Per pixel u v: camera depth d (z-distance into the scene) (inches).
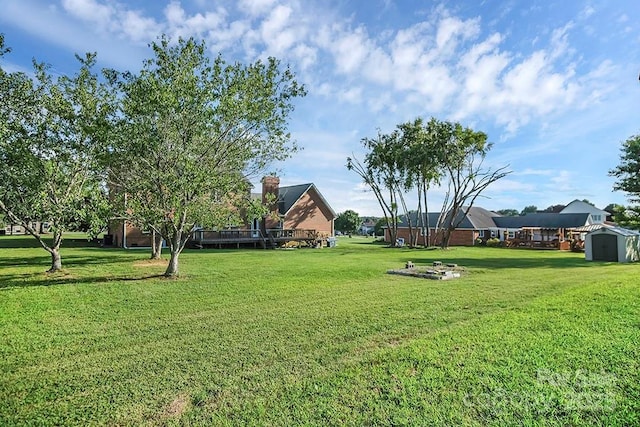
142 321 268.8
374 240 1932.8
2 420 132.8
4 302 324.2
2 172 430.0
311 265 645.9
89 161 496.4
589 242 842.2
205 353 200.7
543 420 124.6
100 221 436.5
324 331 240.4
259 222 1237.1
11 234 1578.5
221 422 129.8
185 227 497.7
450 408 134.0
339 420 128.6
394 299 346.3
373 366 176.6
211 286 418.0
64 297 347.9
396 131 1370.6
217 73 451.8
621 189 1021.2
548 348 191.3
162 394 152.2
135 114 428.1
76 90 497.0
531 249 1321.4
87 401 146.8
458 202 1322.6
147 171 445.7
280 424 127.3
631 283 404.2
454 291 390.0
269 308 310.0
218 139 463.8
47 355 199.0
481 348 195.3
